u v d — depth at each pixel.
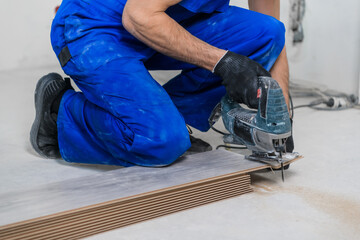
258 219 1.40
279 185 1.68
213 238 1.29
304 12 3.28
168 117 1.65
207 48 1.63
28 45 4.57
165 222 1.40
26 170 1.90
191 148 2.02
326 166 1.88
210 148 2.04
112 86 1.66
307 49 3.30
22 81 3.99
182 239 1.28
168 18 1.60
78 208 1.30
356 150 2.09
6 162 2.01
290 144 1.76
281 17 3.39
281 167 1.68
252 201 1.54
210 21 1.92
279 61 1.99
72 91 1.93
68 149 1.88
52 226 1.28
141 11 1.55
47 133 2.00
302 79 3.36
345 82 3.09
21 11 4.48
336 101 2.97
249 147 1.68
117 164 1.82
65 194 1.42
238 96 1.61
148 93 1.66
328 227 1.34
